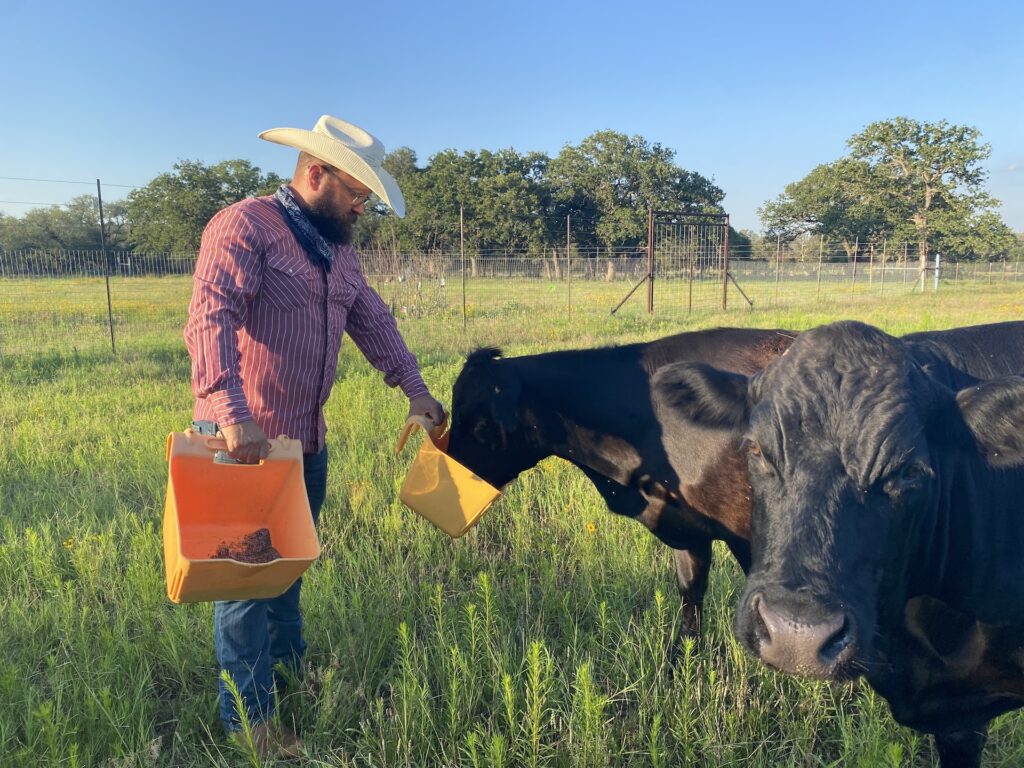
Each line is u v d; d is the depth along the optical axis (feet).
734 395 9.50
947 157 167.94
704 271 142.82
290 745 10.66
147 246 169.27
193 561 8.05
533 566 15.75
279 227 10.12
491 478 14.44
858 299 91.20
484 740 10.42
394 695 11.39
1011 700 9.51
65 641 12.28
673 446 12.36
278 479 9.98
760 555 7.99
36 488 19.86
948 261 170.71
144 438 23.62
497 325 55.47
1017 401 8.10
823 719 11.44
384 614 13.35
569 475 20.86
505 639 12.34
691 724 10.70
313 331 10.51
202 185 171.32
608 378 13.07
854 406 7.89
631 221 191.11
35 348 43.75
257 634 10.59
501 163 201.77
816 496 7.64
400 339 12.38
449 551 16.46
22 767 9.51
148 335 51.11
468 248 190.60
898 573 8.21
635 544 16.12
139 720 10.57
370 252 79.00
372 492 18.88
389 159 229.25
